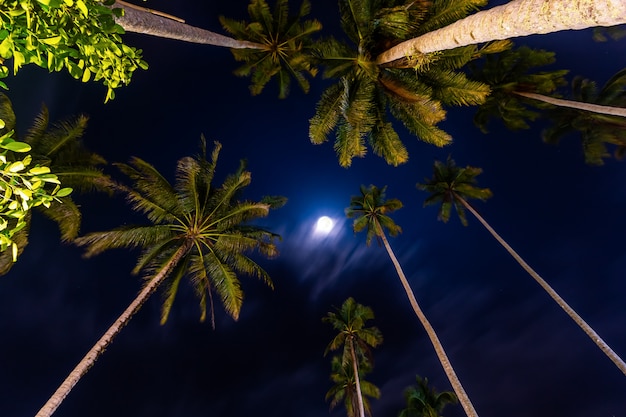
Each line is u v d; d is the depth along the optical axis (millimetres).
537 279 16828
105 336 10156
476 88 10391
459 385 12766
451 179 23469
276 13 17750
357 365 24516
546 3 4422
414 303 16562
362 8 10797
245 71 19734
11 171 2439
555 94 19406
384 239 20797
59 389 8453
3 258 10078
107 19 3184
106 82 3445
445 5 10078
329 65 12195
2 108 9430
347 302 25750
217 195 14562
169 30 8266
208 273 14625
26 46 2572
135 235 12672
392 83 11633
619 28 16875
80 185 10789
